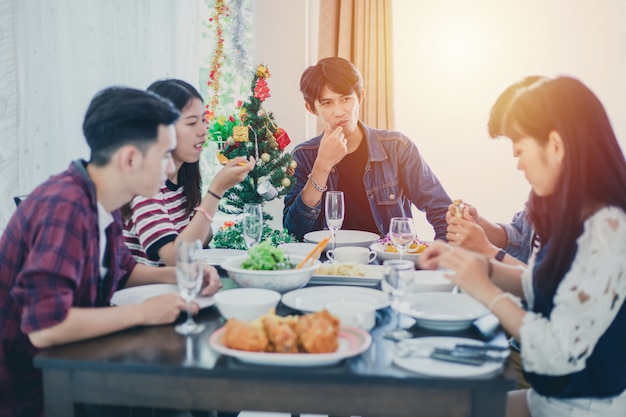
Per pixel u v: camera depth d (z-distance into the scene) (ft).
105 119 4.55
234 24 10.96
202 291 5.26
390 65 11.50
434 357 3.91
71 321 4.18
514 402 5.08
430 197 9.11
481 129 12.09
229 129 8.02
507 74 11.90
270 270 5.50
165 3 11.62
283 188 8.13
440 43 12.04
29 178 11.21
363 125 9.34
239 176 6.61
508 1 11.74
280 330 3.84
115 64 11.48
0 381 4.73
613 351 4.38
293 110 12.04
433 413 3.68
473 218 7.29
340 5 11.60
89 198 4.63
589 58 11.61
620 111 11.60
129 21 11.48
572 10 11.56
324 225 9.26
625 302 4.36
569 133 4.28
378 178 9.25
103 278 5.15
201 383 3.84
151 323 4.56
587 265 4.15
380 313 5.08
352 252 6.69
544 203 5.07
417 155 9.29
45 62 11.19
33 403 4.95
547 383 4.58
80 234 4.43
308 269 5.41
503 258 6.34
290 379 3.71
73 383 3.97
